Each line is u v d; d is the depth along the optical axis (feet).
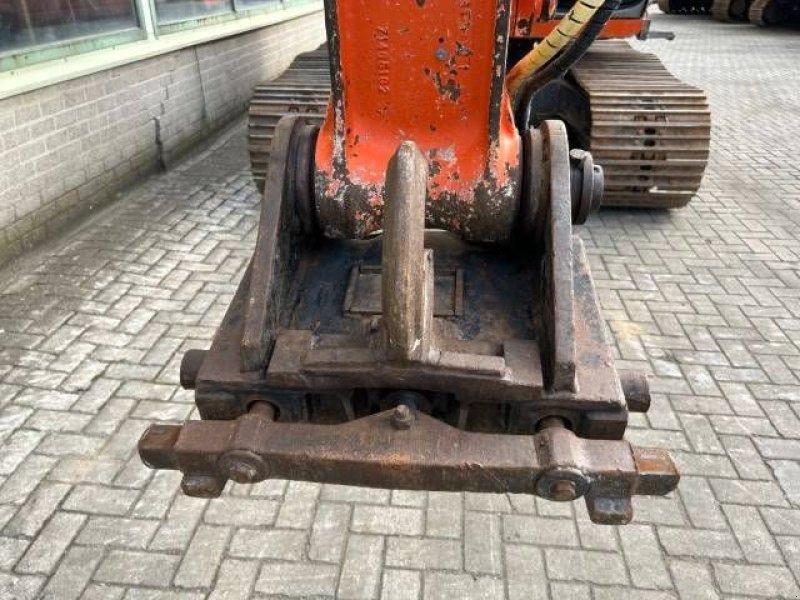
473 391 5.00
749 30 49.88
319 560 7.19
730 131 22.93
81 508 7.74
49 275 12.62
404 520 7.66
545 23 12.09
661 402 9.46
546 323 5.52
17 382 9.68
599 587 6.91
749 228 15.03
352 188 6.01
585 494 4.70
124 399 9.42
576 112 15.48
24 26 13.03
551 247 5.58
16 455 8.42
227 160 19.29
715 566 7.12
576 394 5.04
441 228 6.27
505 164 5.91
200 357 5.80
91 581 6.95
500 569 7.09
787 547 7.32
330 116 6.13
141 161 17.25
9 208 12.75
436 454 4.61
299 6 29.78
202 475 4.90
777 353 10.57
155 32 17.75
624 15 15.11
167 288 12.29
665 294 12.26
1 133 12.37
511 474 4.54
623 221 15.35
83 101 14.60
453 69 5.59
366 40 5.57
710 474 8.27
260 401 5.34
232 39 22.04
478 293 6.18
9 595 6.79
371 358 4.91
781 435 8.87
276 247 5.73
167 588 6.89
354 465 4.62
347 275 6.43
